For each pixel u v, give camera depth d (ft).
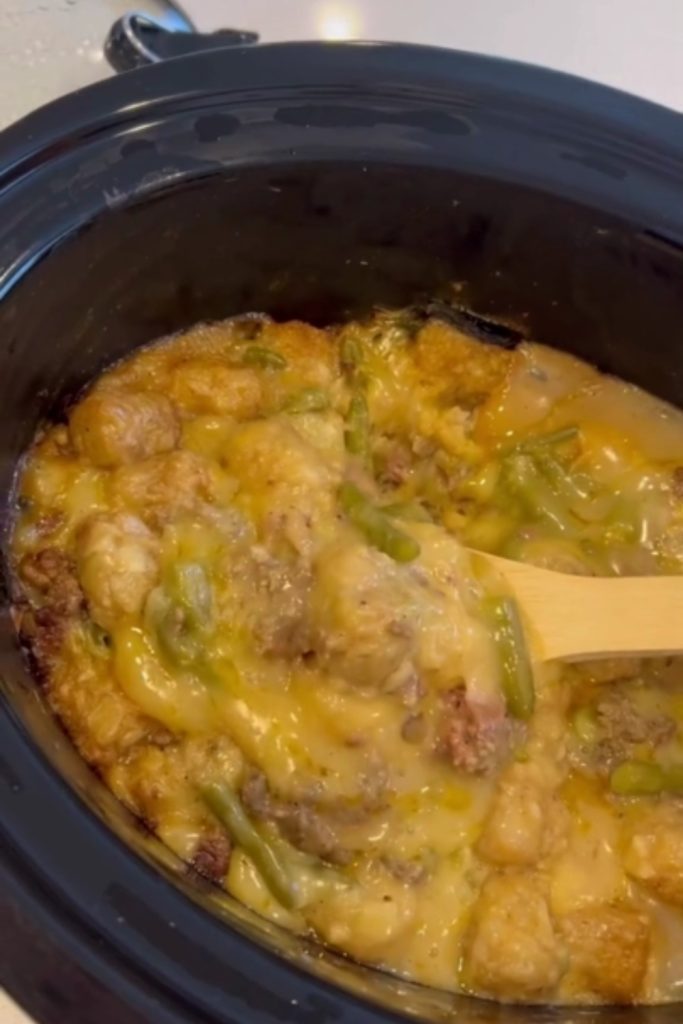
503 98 2.00
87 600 1.91
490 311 2.16
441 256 2.10
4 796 1.65
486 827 1.93
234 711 1.88
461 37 2.48
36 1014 1.62
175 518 1.96
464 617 1.95
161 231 1.98
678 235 2.00
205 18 2.43
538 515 2.12
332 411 2.12
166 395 2.07
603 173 2.00
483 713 1.92
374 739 1.89
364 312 2.18
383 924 1.86
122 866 1.65
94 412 1.99
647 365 2.16
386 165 1.98
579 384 2.18
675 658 2.10
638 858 1.98
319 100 1.97
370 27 2.46
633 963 1.94
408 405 2.16
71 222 1.89
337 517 1.99
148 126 1.94
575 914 1.95
